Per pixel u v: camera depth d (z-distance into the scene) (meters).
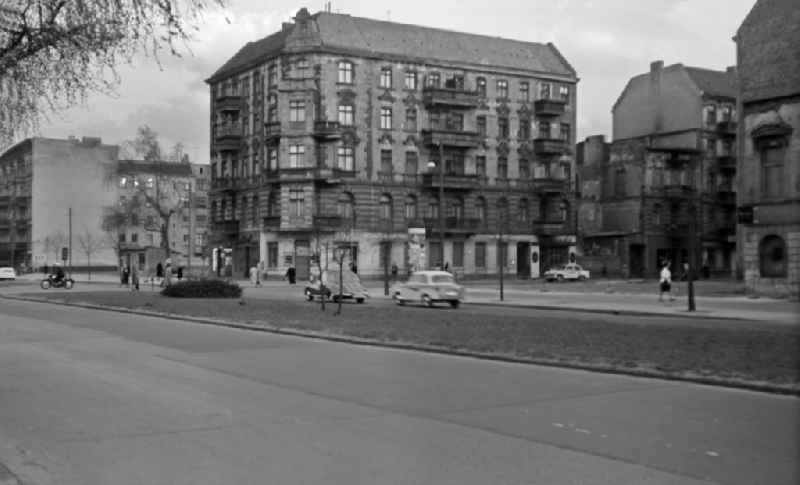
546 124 81.12
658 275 80.56
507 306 35.56
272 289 54.84
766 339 17.67
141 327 24.00
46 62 14.59
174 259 114.12
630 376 13.85
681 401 11.42
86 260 112.38
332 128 69.94
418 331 20.64
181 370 14.51
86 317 28.20
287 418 10.13
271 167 72.50
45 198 110.50
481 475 7.51
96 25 13.77
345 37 72.38
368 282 66.75
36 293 46.03
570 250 82.69
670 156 81.25
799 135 38.06
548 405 11.08
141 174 108.38
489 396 11.80
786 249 37.81
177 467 7.79
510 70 78.75
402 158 73.75
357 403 11.20
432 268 74.31
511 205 79.00
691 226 31.06
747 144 40.31
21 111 15.30
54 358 16.23
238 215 78.44
